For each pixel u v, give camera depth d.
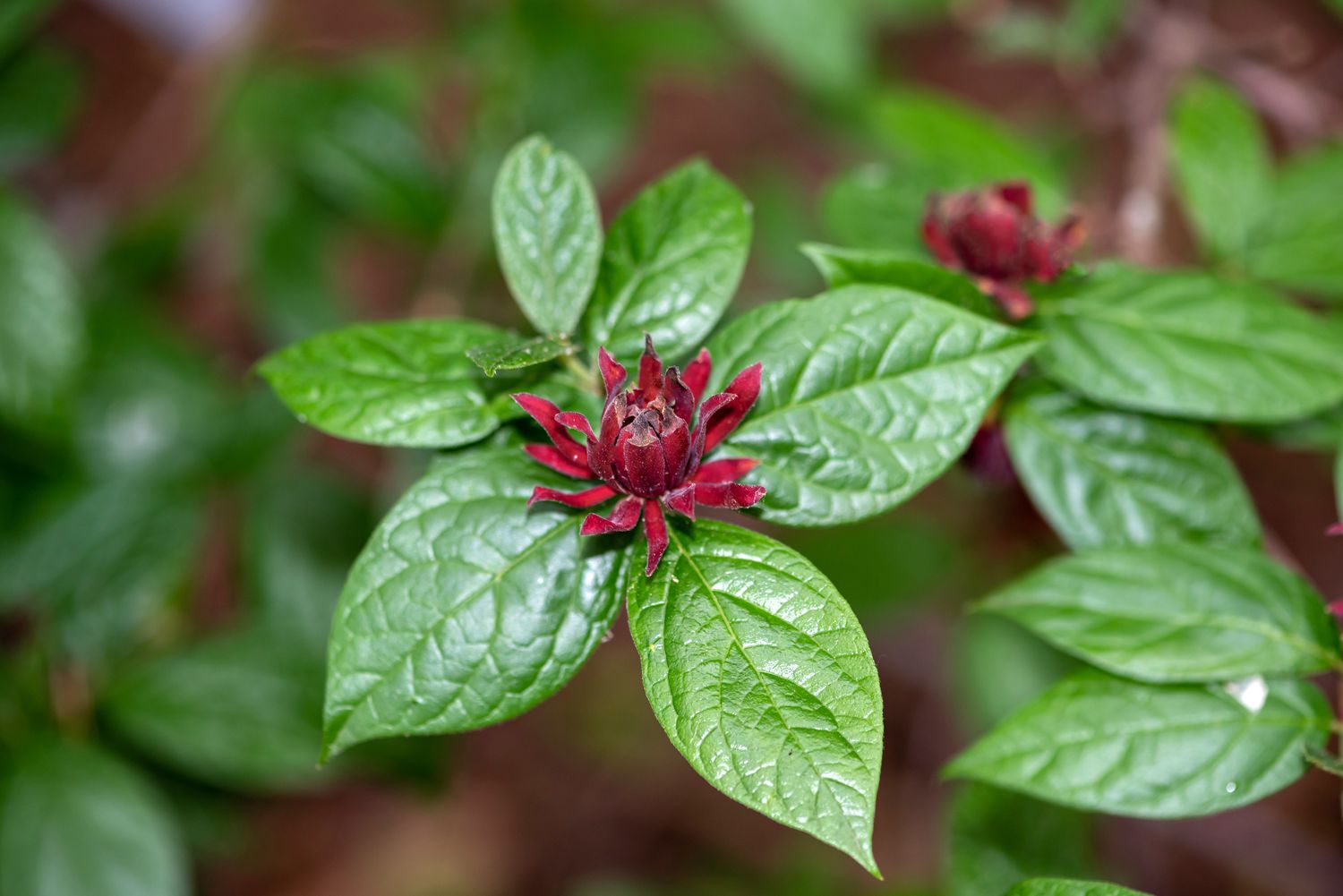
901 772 1.15
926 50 1.28
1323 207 0.73
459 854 1.20
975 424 0.59
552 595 0.59
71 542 0.78
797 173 1.31
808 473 0.59
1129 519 0.66
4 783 0.73
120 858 0.73
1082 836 0.71
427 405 0.60
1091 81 0.92
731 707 0.56
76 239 1.13
